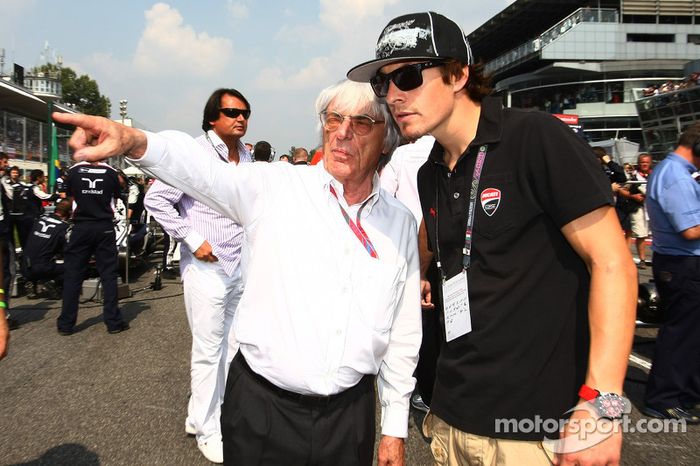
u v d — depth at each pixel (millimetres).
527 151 1221
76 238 4941
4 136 14305
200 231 2713
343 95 1434
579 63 39312
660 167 3201
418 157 2896
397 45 1286
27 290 6602
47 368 4086
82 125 1062
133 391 3629
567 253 1252
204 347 2779
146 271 8984
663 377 3234
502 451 1320
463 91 1344
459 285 1379
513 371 1282
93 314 5863
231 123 2910
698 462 2742
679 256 3117
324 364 1369
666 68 37875
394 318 1615
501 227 1272
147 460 2693
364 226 1495
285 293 1378
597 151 9023
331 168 1443
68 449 2795
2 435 2947
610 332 1094
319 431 1395
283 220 1400
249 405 1409
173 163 1245
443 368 1454
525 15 43656
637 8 40125
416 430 3135
